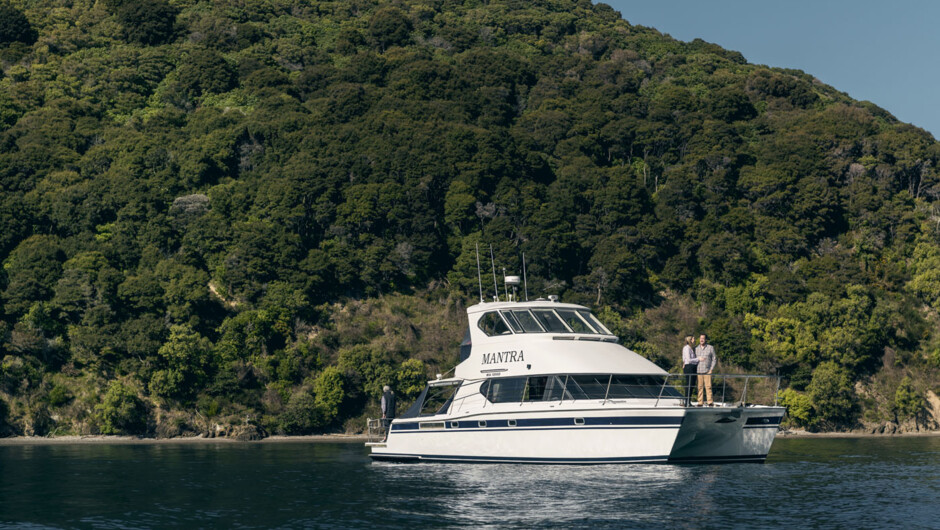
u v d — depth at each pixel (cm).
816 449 5581
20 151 10844
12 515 2958
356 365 8419
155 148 10919
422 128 11538
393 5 18075
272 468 4312
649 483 3300
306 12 17162
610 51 17112
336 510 2958
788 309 9612
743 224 10862
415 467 4025
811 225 10875
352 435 7975
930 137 12988
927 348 9625
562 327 4041
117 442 7112
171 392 7788
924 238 10831
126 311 8550
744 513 2809
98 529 2727
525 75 14762
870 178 11525
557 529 2606
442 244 10338
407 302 9656
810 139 12094
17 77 12938
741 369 9125
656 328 9606
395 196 10225
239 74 13812
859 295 9581
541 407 3769
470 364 4116
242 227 9675
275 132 11419
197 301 8706
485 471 3712
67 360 8025
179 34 15162
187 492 3434
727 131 12300
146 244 9594
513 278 4431
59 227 9744
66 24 15175
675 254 10631
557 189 10900
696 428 3641
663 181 12056
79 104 12275
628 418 3578
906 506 2956
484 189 10881
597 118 12800
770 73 15312
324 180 10281
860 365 9281
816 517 2764
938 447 5812
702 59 16962
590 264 10138
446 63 14338
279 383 8288
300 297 9031
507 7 18838
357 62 14088
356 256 9812
